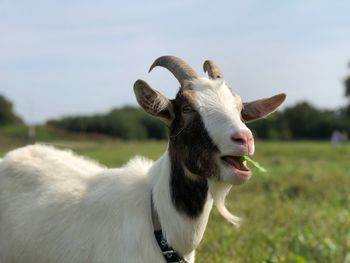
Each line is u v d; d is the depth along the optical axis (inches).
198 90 46.2
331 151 283.7
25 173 52.9
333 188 136.0
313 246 78.5
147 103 46.2
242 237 83.2
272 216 100.0
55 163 53.4
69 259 48.4
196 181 46.4
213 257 73.2
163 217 47.3
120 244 47.0
